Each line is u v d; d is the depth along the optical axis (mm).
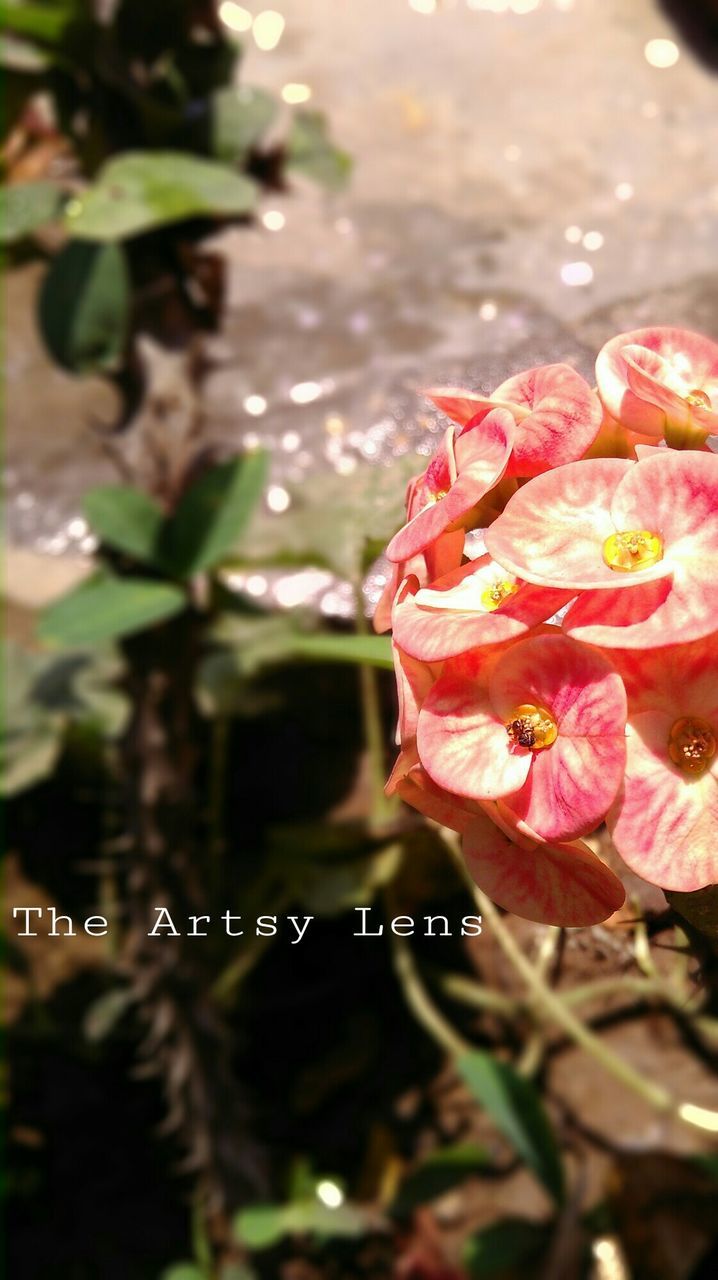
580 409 330
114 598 579
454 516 321
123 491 604
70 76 607
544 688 311
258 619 664
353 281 828
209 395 772
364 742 730
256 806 742
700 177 860
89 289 606
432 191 880
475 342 753
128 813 631
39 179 690
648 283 757
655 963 387
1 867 791
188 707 640
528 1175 685
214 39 627
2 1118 765
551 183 874
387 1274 681
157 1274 723
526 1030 690
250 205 580
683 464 311
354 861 646
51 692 757
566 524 316
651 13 1008
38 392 875
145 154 588
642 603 307
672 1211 638
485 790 312
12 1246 742
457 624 316
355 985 750
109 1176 760
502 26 1006
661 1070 654
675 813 306
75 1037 768
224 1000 690
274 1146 718
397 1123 714
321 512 622
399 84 962
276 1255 677
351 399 751
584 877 323
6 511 840
